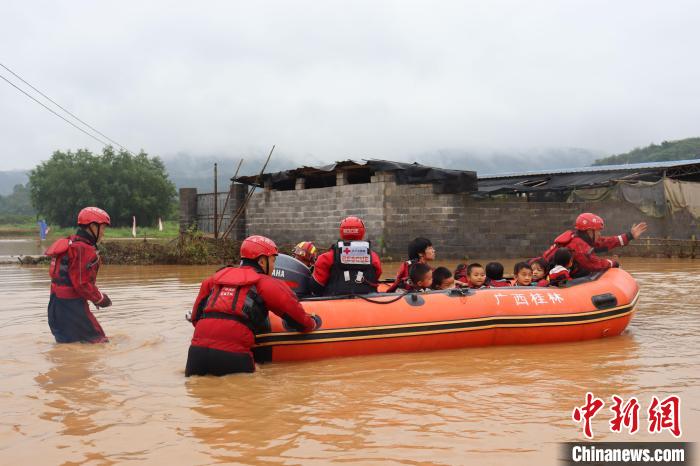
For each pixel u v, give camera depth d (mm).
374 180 19875
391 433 3531
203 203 28484
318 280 6184
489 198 22391
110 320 7469
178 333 6629
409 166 19688
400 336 5770
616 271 7355
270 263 5281
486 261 19969
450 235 20188
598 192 22781
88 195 63062
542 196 25312
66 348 5855
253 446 3322
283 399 4230
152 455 3193
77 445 3340
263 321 5230
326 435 3494
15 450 3270
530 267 7207
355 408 4016
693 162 23156
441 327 5898
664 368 5105
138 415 3859
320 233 21875
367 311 5762
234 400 4195
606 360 5457
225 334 4891
